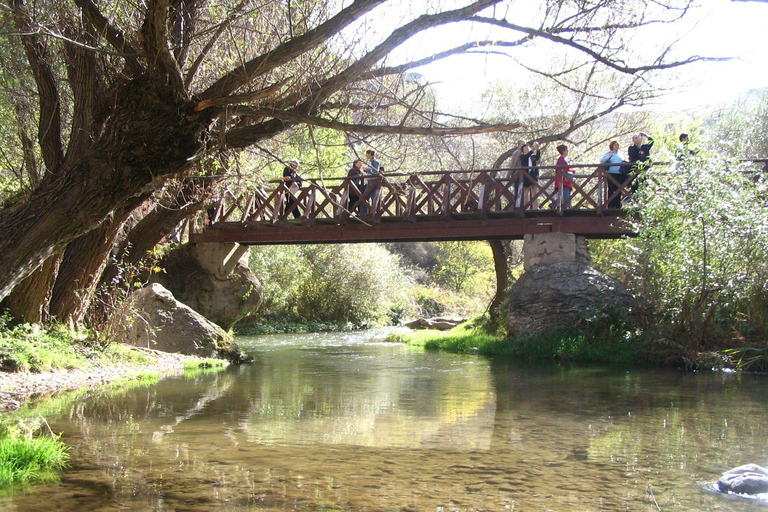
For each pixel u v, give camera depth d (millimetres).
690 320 10250
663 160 11461
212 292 16797
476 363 11398
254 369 10656
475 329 17469
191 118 5039
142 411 6445
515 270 21672
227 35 5996
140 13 5656
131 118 4969
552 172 18781
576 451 4730
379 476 4082
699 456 4570
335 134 6855
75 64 7469
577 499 3617
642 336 11273
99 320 10883
